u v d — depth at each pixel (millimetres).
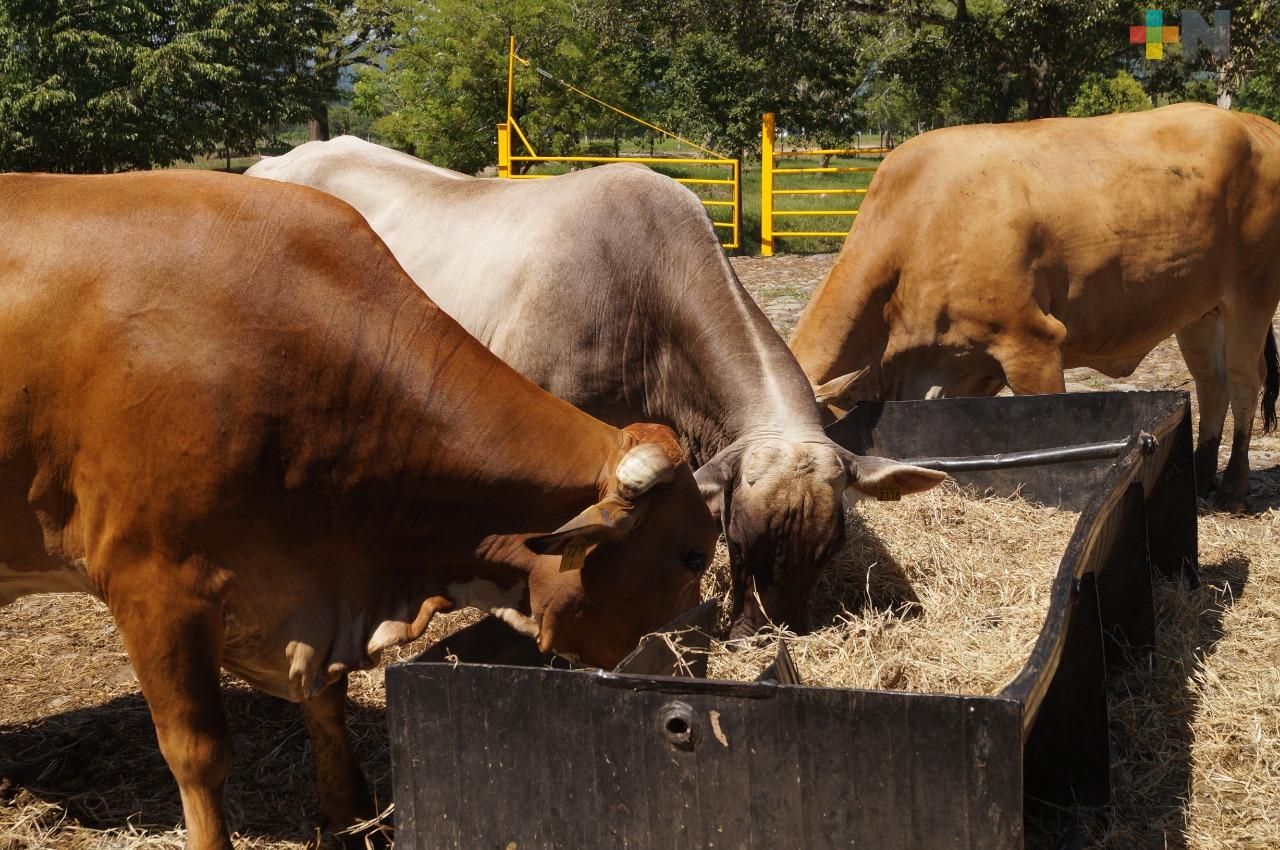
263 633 3264
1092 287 6270
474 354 3371
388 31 38188
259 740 4137
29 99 24500
